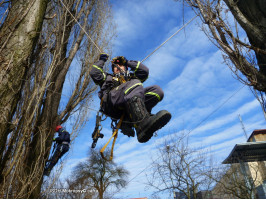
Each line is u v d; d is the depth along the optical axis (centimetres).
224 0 449
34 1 350
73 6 700
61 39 584
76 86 699
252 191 1745
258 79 405
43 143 478
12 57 311
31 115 440
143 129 182
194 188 1541
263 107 412
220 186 1784
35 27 339
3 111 292
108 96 214
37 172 444
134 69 229
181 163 1631
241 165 1795
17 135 422
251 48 406
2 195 353
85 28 749
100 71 229
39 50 473
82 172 2338
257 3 400
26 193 399
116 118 224
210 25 452
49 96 536
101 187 2338
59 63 540
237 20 425
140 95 198
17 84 310
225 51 437
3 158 366
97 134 242
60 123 634
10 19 333
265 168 2194
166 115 175
